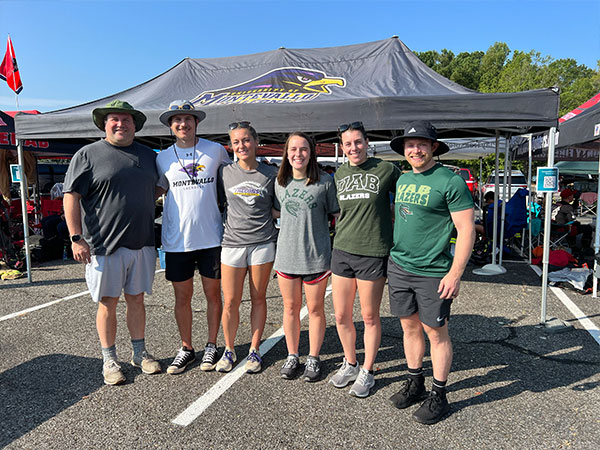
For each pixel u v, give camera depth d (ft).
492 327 13.64
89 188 9.43
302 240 9.37
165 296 17.08
